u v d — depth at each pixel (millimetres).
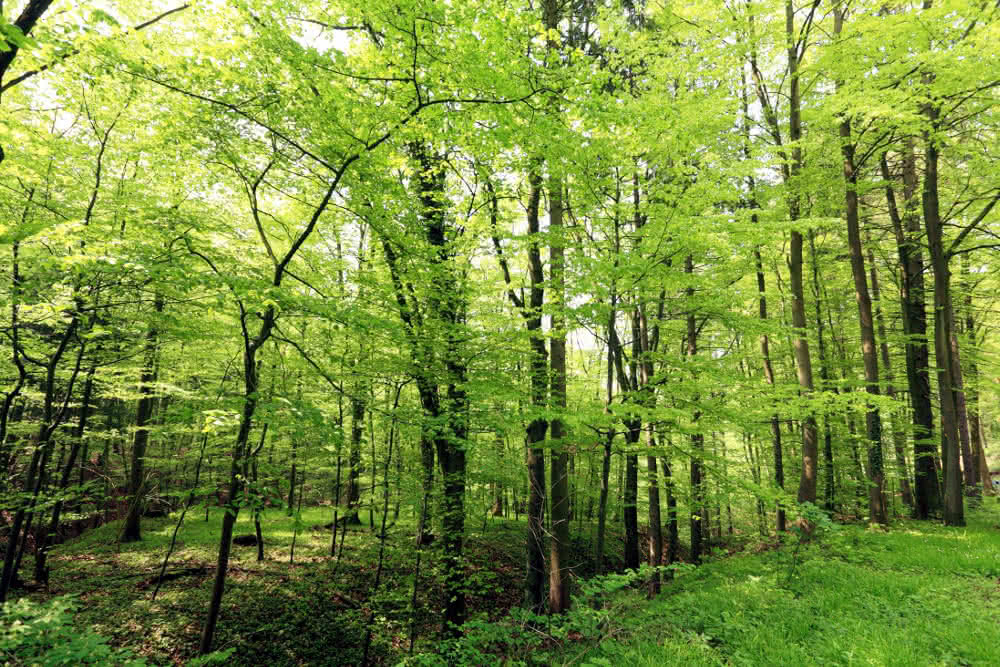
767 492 8328
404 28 5633
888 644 4699
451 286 9500
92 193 9531
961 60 9750
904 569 7777
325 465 13633
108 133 9570
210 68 6520
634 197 12312
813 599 6492
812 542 8969
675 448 8406
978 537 9820
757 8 11758
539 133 7023
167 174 9422
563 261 8859
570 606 9531
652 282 8211
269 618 10961
